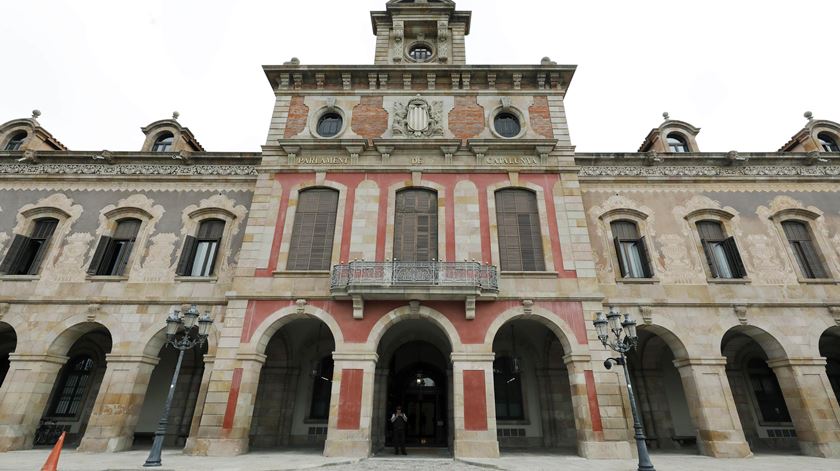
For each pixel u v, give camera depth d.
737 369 18.77
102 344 18.83
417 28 21.72
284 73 19.28
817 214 18.02
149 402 18.44
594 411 13.89
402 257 16.12
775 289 16.59
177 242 17.72
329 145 17.75
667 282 16.66
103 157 19.05
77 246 17.66
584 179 18.61
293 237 16.55
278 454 13.91
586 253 16.08
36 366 15.53
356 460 12.43
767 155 18.72
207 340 17.20
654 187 18.55
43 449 15.24
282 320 15.16
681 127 20.23
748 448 14.12
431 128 18.28
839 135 19.75
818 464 12.38
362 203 16.94
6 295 16.56
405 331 18.12
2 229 18.09
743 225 17.84
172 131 20.50
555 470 10.63
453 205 16.88
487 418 13.73
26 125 20.41
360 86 19.39
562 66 19.03
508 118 18.98
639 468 10.20
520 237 16.53
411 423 18.73
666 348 18.64
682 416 17.98
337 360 14.34
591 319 15.00
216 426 13.59
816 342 15.84
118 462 11.66
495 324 14.87
